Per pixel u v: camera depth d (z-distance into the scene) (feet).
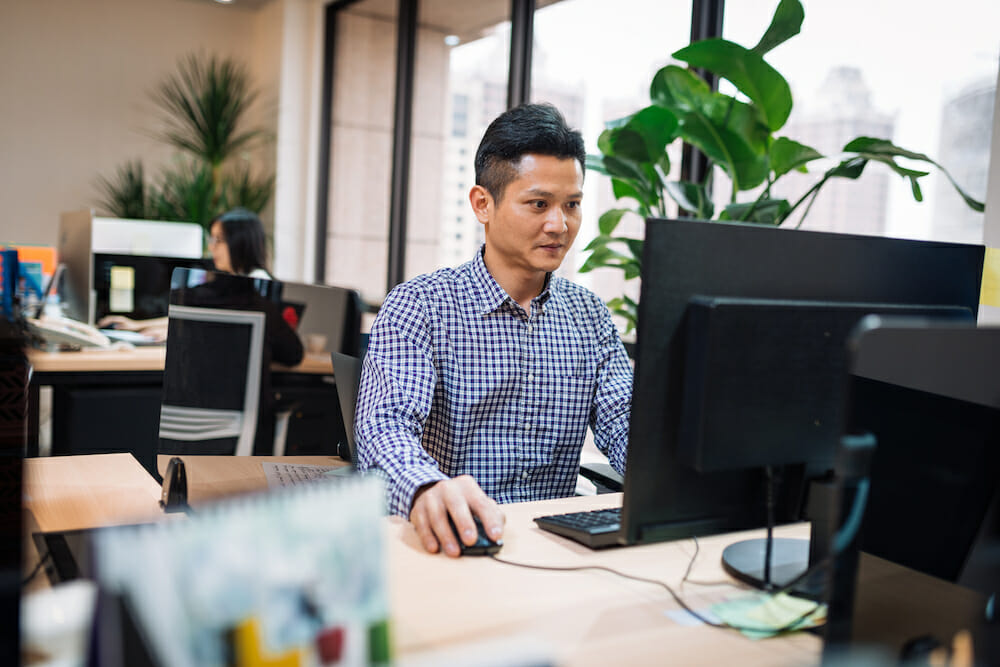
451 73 15.39
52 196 19.19
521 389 4.85
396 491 3.72
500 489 4.83
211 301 4.50
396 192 17.01
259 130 20.01
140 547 1.56
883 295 3.36
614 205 10.44
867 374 2.29
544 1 12.62
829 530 3.13
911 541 2.51
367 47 18.02
